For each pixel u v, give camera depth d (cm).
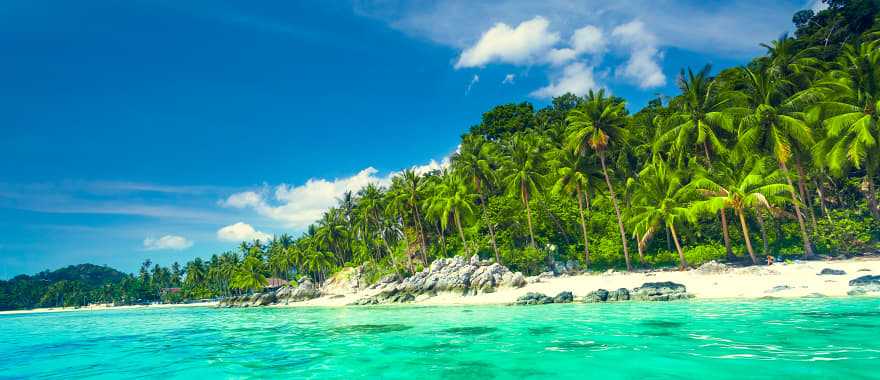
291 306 6381
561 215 5541
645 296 2841
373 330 2161
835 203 4659
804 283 2702
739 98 4372
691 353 1144
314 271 10731
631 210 4669
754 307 2094
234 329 2798
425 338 1738
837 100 3797
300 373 1198
